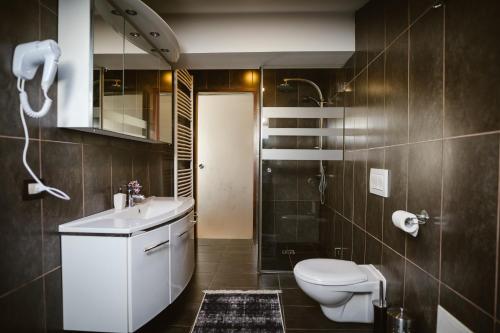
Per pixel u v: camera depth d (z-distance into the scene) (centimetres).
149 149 268
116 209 196
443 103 122
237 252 336
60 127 152
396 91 165
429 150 132
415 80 145
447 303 120
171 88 272
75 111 150
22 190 128
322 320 192
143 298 157
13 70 120
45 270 142
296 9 233
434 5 124
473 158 105
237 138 391
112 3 166
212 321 189
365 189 213
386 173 175
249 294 228
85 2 148
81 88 149
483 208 100
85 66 149
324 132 276
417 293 144
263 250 330
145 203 227
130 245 148
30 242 133
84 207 173
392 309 151
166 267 176
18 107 126
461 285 111
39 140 138
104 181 194
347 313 188
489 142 97
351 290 175
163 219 171
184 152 327
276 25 240
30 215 133
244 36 241
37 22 137
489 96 97
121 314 149
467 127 108
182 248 201
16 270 126
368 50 209
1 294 119
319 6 227
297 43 240
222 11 235
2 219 119
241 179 393
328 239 316
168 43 219
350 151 250
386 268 179
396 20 166
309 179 344
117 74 176
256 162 373
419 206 141
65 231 150
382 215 184
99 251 149
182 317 195
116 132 175
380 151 187
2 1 117
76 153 166
